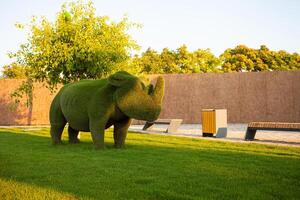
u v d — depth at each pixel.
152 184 5.57
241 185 5.48
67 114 10.56
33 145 11.30
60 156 8.56
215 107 26.77
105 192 5.09
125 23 16.22
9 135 15.46
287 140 12.91
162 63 46.72
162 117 27.39
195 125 23.97
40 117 26.62
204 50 41.91
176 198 4.77
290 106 25.44
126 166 7.12
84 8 15.84
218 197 4.82
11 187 5.37
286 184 5.54
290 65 47.66
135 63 17.50
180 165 7.20
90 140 13.11
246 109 26.36
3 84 26.44
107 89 9.56
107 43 15.73
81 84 10.56
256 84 26.20
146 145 11.02
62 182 5.76
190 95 27.06
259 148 10.16
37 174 6.40
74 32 15.52
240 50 49.19
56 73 15.77
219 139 13.16
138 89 8.84
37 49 15.05
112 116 9.62
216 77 26.83
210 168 6.86
